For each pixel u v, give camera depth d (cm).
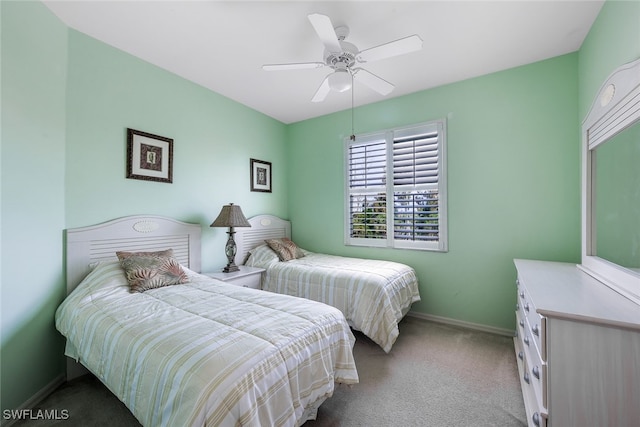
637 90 126
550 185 251
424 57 245
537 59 250
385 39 215
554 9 185
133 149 238
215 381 98
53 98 187
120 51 230
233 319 143
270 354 116
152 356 115
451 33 210
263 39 217
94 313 158
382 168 341
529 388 153
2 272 156
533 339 133
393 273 268
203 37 214
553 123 249
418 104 315
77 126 204
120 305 165
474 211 285
